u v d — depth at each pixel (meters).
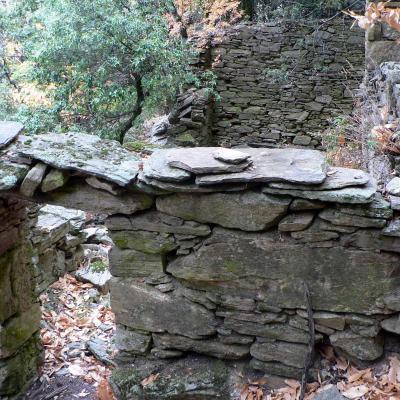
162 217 2.39
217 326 2.48
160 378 2.53
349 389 2.30
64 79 6.35
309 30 7.82
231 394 2.43
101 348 3.60
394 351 2.39
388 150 2.84
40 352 3.45
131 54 6.34
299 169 2.20
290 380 2.42
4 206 2.87
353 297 2.27
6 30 7.23
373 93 4.82
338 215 2.17
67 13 6.11
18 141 2.60
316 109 8.08
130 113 6.89
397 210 2.12
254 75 8.12
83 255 5.18
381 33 5.26
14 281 3.09
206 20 7.83
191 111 7.43
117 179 2.28
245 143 8.43
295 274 2.30
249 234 2.31
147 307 2.54
